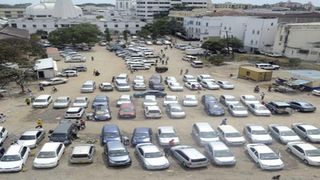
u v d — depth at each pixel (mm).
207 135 28969
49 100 42094
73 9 166000
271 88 50969
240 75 59938
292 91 49312
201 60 79625
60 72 61781
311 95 48312
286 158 26469
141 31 136375
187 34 135375
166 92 48812
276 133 30562
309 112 39594
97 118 35188
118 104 40844
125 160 24219
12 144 27266
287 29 81875
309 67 68812
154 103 40188
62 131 28812
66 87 51750
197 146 28703
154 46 110625
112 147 25484
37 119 36000
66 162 25156
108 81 56375
